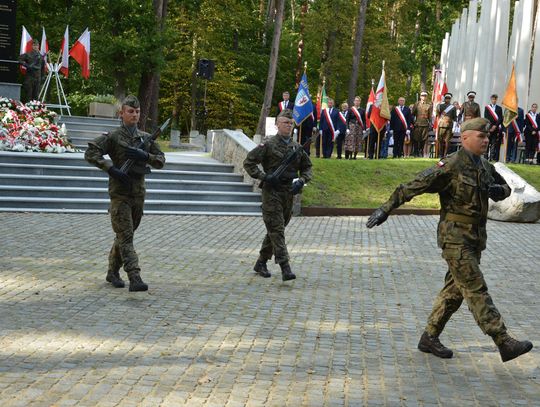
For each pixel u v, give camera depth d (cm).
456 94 3412
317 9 4941
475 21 3203
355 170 2031
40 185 1617
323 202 1828
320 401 558
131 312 795
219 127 4475
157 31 3141
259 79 5003
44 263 1027
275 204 966
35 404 523
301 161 988
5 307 789
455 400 573
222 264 1095
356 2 4856
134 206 888
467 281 639
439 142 2300
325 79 4906
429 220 1758
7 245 1147
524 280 1090
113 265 908
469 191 648
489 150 2375
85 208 1577
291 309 849
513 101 2358
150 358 643
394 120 2352
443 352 684
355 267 1135
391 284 1018
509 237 1535
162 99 4372
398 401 566
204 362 639
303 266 1123
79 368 607
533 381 626
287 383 596
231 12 4438
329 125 2230
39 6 3556
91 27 3216
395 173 2042
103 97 2750
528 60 2759
